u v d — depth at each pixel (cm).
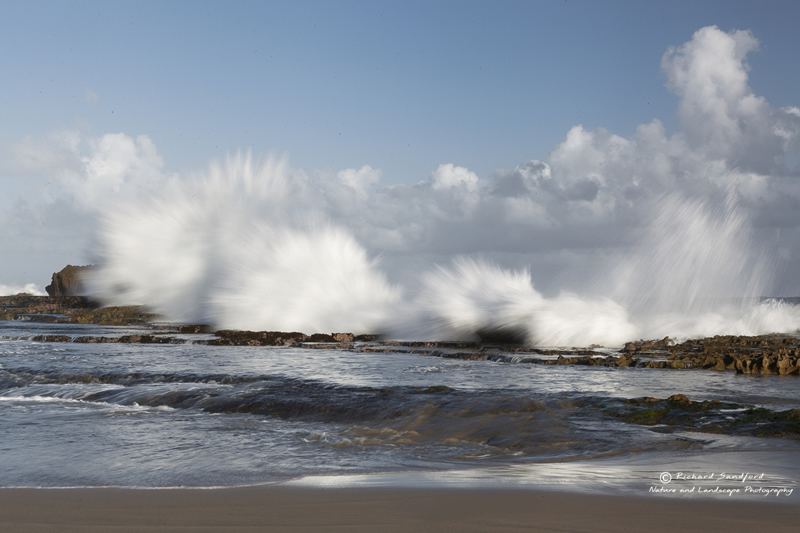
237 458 577
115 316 3356
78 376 1165
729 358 1297
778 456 550
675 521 370
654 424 682
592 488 448
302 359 1512
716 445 593
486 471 512
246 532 353
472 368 1295
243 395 908
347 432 689
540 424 682
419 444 627
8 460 572
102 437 682
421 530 355
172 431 714
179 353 1683
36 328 2869
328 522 371
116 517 386
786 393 913
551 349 1734
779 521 370
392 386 975
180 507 409
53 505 417
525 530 355
